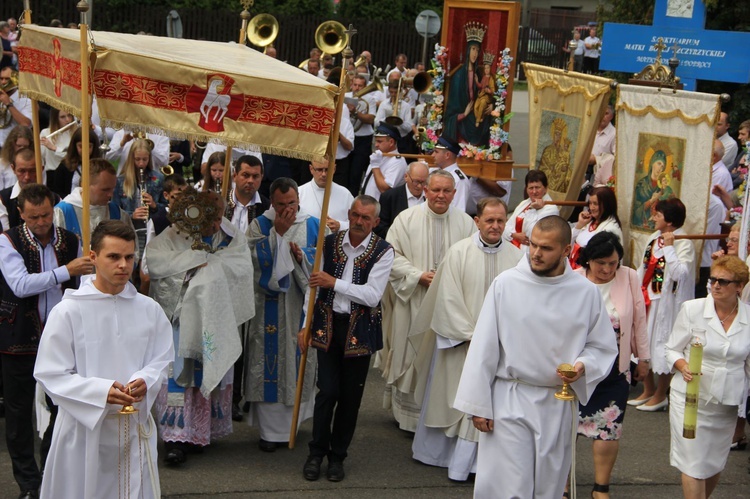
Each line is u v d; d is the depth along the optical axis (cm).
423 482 652
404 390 720
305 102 570
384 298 755
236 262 636
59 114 922
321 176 837
